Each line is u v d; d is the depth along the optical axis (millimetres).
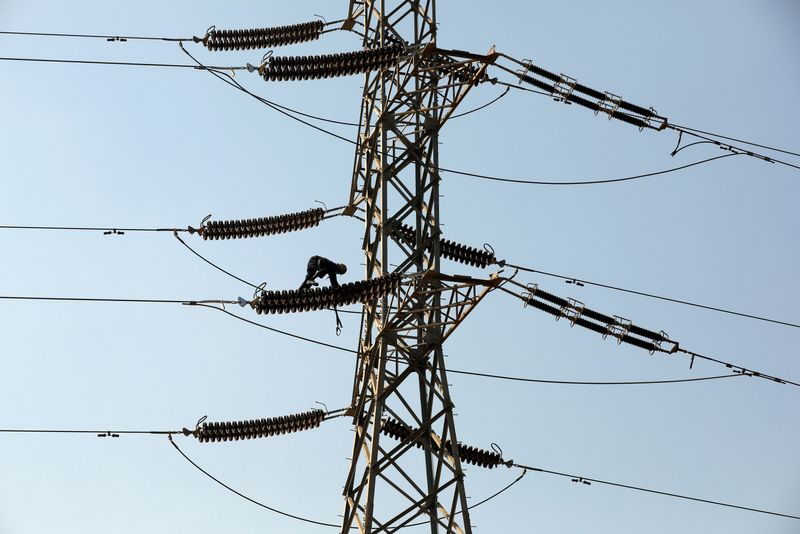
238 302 25406
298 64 26984
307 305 25250
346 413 27484
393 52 26562
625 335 28891
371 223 27250
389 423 27641
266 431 27609
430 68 26906
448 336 25719
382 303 26406
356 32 30562
